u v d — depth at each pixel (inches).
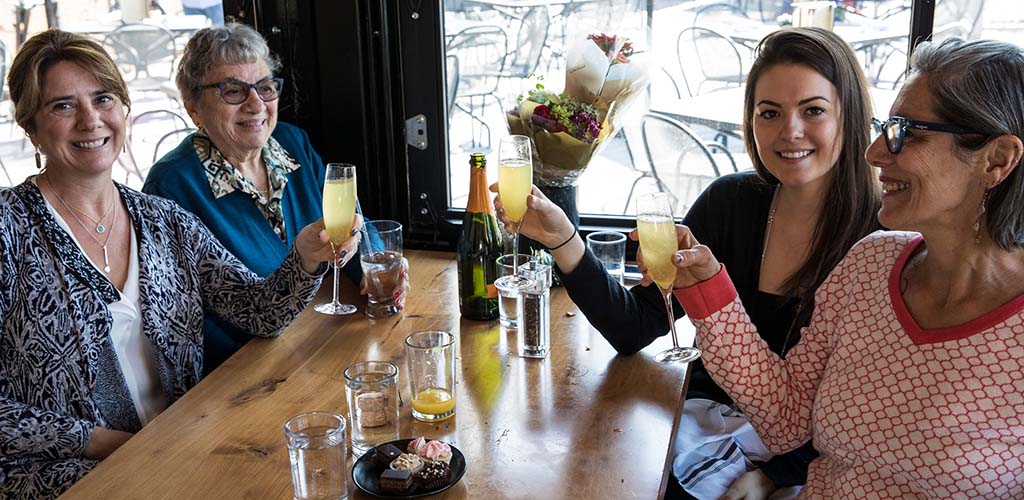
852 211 70.2
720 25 94.8
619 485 52.1
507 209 69.1
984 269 51.0
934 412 50.9
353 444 56.7
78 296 69.4
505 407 62.1
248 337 86.6
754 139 73.5
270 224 90.0
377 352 71.8
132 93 107.3
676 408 61.9
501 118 104.9
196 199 85.1
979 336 50.3
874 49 91.2
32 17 103.7
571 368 68.5
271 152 91.9
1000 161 48.5
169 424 59.9
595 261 70.9
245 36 85.5
